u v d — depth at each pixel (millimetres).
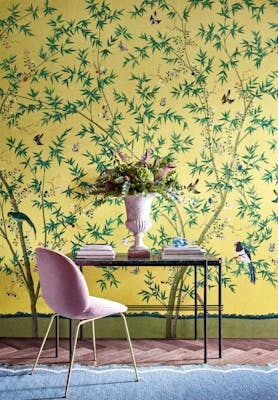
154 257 3053
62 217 3461
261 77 3461
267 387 2463
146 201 3113
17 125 3467
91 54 3475
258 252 3428
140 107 3471
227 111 3461
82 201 3461
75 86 3471
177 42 3457
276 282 3420
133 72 3473
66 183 3471
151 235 3447
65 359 2922
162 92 3473
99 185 3199
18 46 3471
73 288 2359
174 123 3463
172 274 3434
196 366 2777
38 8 3467
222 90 3465
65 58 3463
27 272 3445
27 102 3467
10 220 3467
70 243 3457
